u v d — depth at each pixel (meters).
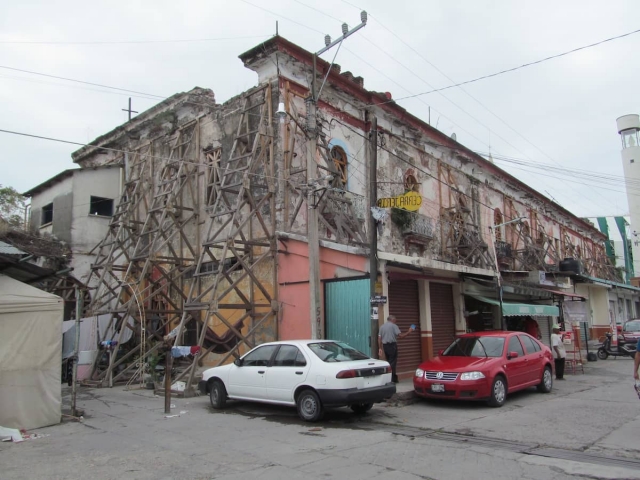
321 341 10.26
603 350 24.39
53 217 21.42
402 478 5.73
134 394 13.26
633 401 11.51
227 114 17.98
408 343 15.48
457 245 22.98
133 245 19.62
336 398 8.91
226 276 14.02
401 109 20.77
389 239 19.61
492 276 18.89
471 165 26.64
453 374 10.90
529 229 32.72
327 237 16.75
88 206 21.05
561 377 16.22
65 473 6.21
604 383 15.09
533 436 7.97
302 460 6.54
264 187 15.77
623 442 7.49
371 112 19.53
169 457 6.83
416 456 6.70
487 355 11.76
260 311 15.14
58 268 19.64
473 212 26.03
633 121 43.88
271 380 9.88
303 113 16.80
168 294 18.36
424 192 22.50
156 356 15.09
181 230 17.38
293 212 15.78
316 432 8.36
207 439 7.89
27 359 9.15
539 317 23.22
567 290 27.84
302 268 14.57
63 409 10.96
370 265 13.03
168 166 18.80
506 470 6.02
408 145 21.92
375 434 8.18
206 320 13.09
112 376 15.20
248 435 8.15
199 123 19.02
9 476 6.15
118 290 19.94
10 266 10.27
